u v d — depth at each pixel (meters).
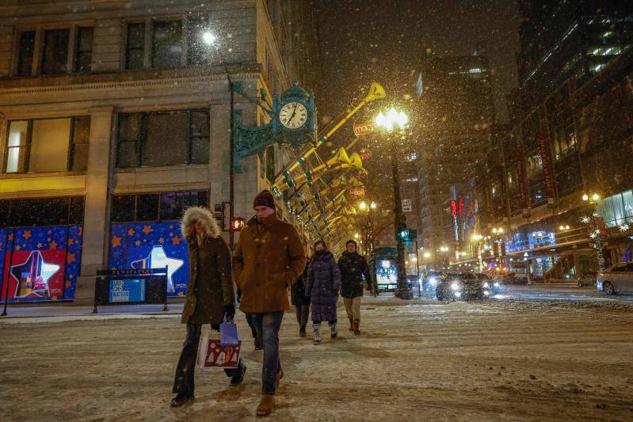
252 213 20.84
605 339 7.43
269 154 25.53
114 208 22.09
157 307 19.30
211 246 4.18
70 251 21.80
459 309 14.58
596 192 47.66
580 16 97.62
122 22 23.72
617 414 3.44
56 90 23.00
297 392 4.19
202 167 21.91
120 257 21.59
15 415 3.67
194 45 23.33
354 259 9.05
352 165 25.86
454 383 4.43
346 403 3.77
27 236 22.05
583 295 23.92
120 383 4.82
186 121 22.73
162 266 21.39
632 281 21.47
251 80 22.30
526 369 5.08
